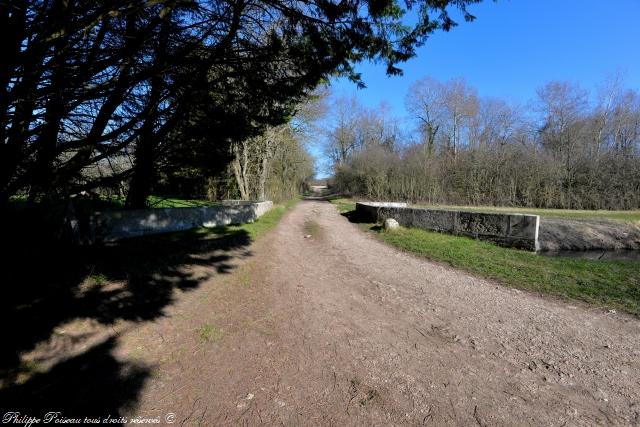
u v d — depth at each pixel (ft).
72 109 10.59
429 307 15.99
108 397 8.71
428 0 11.22
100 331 11.81
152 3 7.72
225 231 36.94
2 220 10.19
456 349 11.79
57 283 13.67
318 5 10.93
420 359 11.07
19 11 7.87
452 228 38.34
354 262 25.72
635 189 80.43
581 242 38.99
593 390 9.44
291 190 126.41
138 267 18.85
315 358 11.07
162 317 13.58
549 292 18.25
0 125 9.04
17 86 8.54
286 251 29.40
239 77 12.52
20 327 10.86
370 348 11.80
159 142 15.57
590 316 14.90
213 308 15.16
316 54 12.17
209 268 21.17
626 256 33.78
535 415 8.36
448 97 124.16
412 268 23.86
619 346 12.05
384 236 38.22
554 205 86.33
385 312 15.31
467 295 17.85
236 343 12.02
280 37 12.18
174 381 9.62
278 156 102.12
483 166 98.94
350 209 87.25
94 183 12.49
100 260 18.17
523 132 104.27
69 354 10.32
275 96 12.93
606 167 83.35
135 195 29.40
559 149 94.79
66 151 11.35
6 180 9.95
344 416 8.25
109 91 10.32
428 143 123.34
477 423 8.04
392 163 115.55
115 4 7.51
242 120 14.44
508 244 32.04
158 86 12.32
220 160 17.42
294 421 8.05
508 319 14.55
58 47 8.51
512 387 9.55
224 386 9.45
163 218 33.83
